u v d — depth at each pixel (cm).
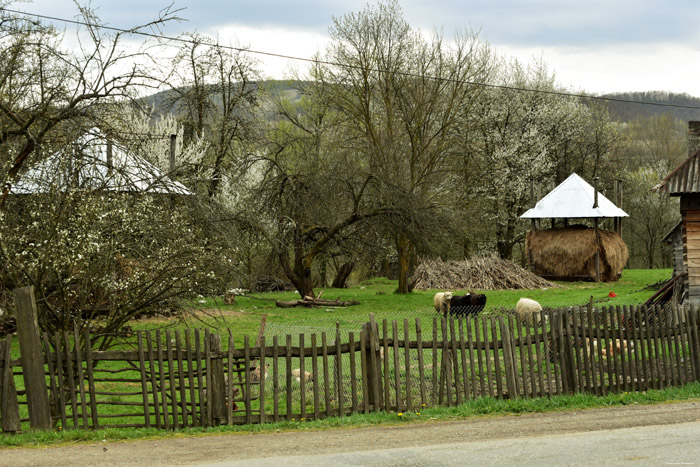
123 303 1248
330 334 1875
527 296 3628
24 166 1525
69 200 1269
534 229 4794
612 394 1279
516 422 1083
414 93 3906
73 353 1058
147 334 1060
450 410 1149
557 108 5488
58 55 1612
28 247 1258
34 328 1030
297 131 5200
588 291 3844
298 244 3375
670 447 899
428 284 4300
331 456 878
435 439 973
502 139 5300
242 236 2950
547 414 1145
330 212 3312
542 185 5547
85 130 1523
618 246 4631
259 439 987
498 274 4306
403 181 3700
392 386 1270
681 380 1361
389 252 4284
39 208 1282
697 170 2120
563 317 1277
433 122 4016
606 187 5962
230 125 4088
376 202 3353
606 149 6091
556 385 1260
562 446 916
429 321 2444
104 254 1251
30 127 1786
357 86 3938
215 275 1490
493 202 5284
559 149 5775
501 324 1224
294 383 1373
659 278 4809
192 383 1070
